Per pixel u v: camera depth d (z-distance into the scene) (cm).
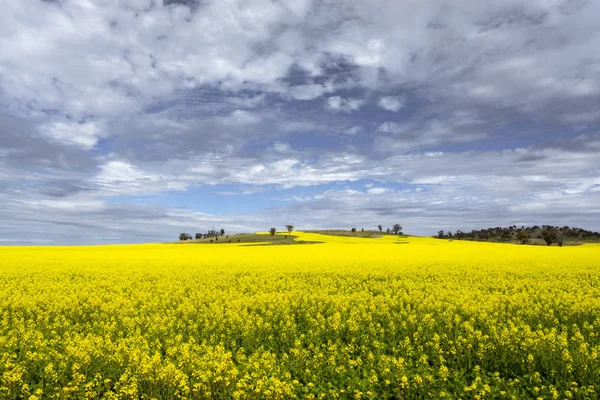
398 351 1162
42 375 980
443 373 949
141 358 1030
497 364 1049
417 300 1805
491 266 3189
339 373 1004
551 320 1459
